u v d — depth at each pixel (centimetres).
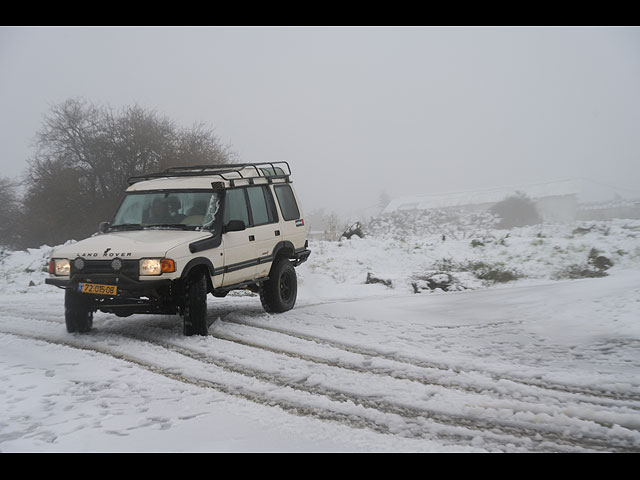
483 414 454
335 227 2473
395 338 718
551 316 771
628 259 1455
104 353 674
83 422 443
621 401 475
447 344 682
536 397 491
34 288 1460
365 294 1310
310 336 743
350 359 626
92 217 3581
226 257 813
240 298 1170
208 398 501
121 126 3603
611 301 776
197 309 746
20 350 695
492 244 1722
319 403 485
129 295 714
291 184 1043
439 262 1612
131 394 515
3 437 414
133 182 923
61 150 3644
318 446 398
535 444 398
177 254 721
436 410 467
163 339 740
